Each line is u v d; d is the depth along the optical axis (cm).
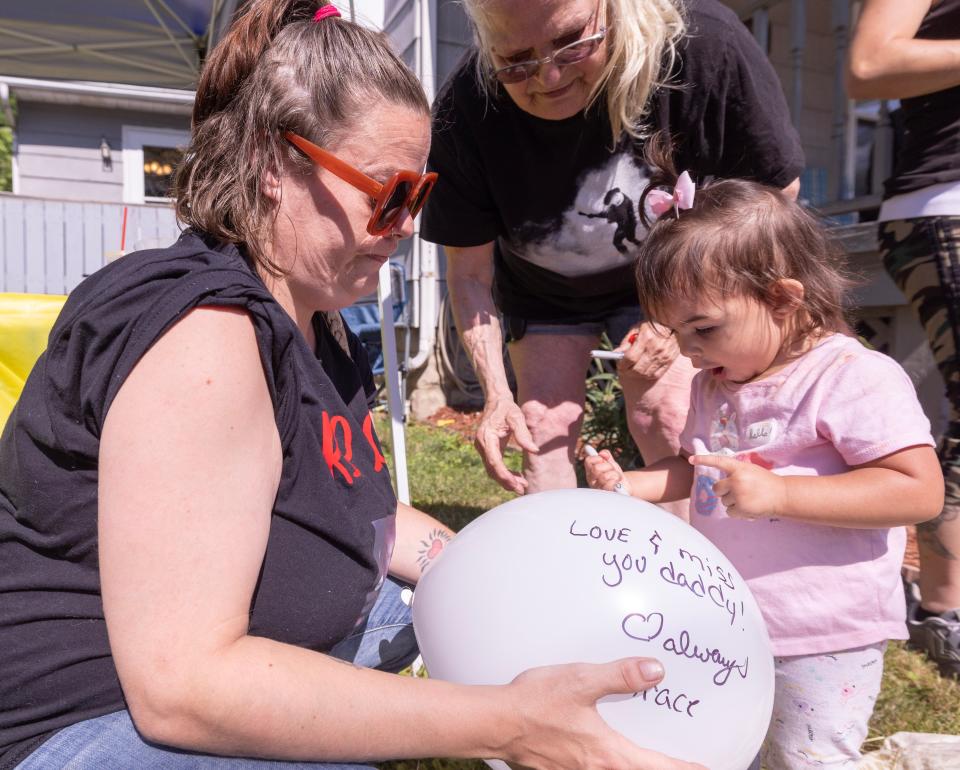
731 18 210
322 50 124
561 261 243
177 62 684
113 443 102
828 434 168
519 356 271
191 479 102
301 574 125
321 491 128
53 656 113
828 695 170
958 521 239
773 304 174
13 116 977
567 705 114
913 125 243
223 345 106
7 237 807
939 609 246
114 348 106
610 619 125
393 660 187
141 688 100
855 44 239
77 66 702
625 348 228
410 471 494
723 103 210
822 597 167
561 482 268
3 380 221
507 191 235
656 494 202
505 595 130
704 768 122
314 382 135
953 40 226
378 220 128
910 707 225
